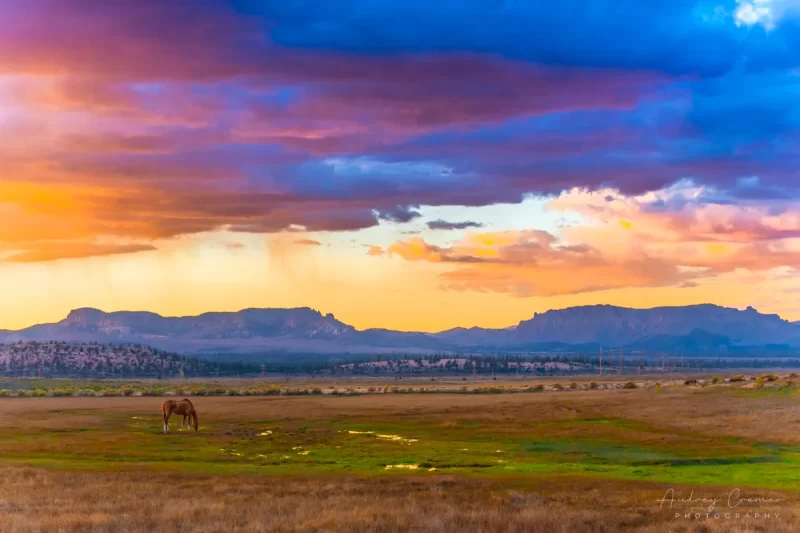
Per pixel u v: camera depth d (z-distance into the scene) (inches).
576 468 1772.9
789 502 1240.2
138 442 2319.1
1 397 5472.4
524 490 1370.6
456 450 2144.4
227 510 1078.4
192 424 2972.4
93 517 1007.0
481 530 948.0
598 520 1030.4
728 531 953.5
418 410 3646.7
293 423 3056.1
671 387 4670.3
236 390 6387.8
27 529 937.5
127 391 5969.5
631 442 2290.8
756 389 3545.8
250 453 2082.9
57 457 1945.1
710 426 2586.1
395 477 1556.3
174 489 1328.7
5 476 1470.2
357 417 3299.7
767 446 2144.4
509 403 3966.5
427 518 1016.2
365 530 938.7
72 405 4247.0
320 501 1180.5
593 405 3503.9
